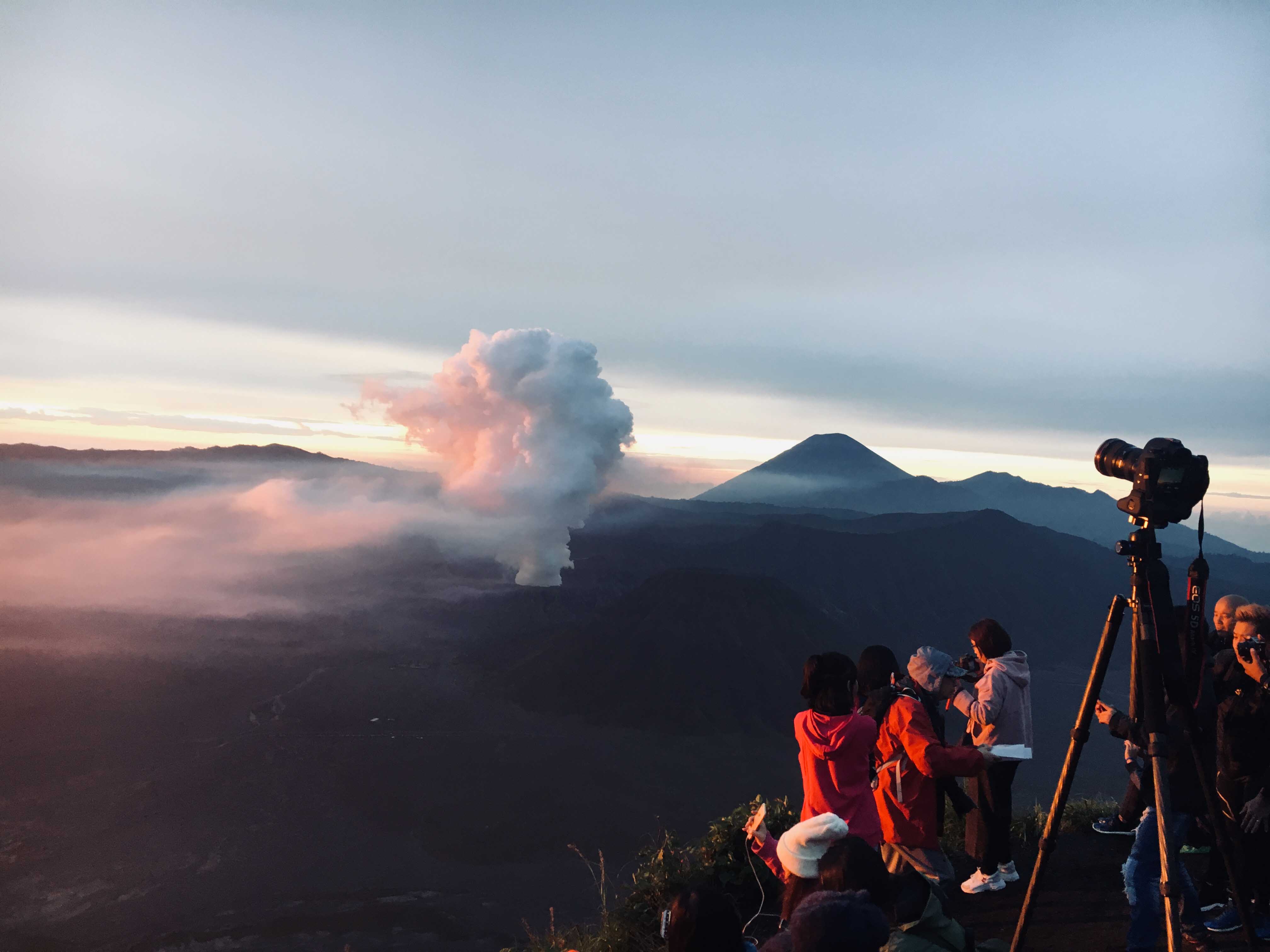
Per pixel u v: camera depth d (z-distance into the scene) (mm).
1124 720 3994
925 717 4953
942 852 5336
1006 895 6031
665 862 6582
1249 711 4840
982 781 6051
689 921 2936
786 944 3100
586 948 6371
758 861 6281
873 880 3361
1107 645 4035
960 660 6180
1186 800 4859
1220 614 5473
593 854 64438
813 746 4785
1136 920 4879
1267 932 4879
